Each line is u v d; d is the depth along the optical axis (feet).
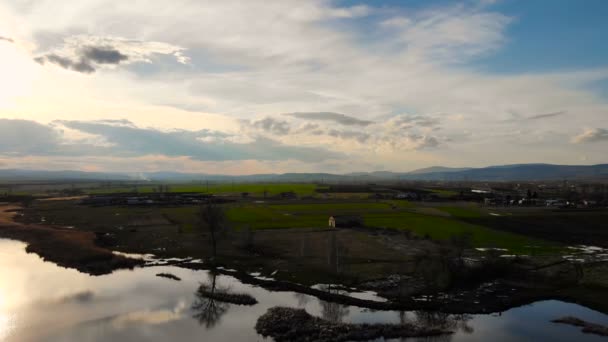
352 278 196.03
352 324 141.69
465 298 170.71
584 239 305.12
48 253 255.50
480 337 135.13
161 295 176.86
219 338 134.00
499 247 268.21
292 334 134.00
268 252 252.83
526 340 132.87
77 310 158.40
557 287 185.68
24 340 131.64
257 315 153.58
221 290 181.98
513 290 181.47
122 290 183.73
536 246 273.54
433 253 234.99
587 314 155.84
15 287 187.52
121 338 133.69
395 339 133.59
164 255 253.85
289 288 184.34
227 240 285.43
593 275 201.16
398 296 171.22
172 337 134.72
